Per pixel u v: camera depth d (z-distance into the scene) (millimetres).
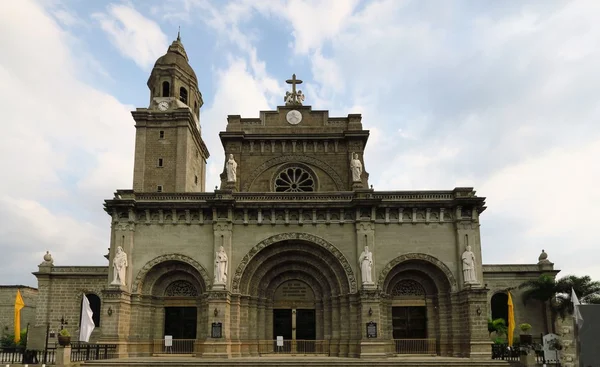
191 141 54438
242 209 42188
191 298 42219
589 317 13211
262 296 42594
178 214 42344
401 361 35062
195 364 34250
